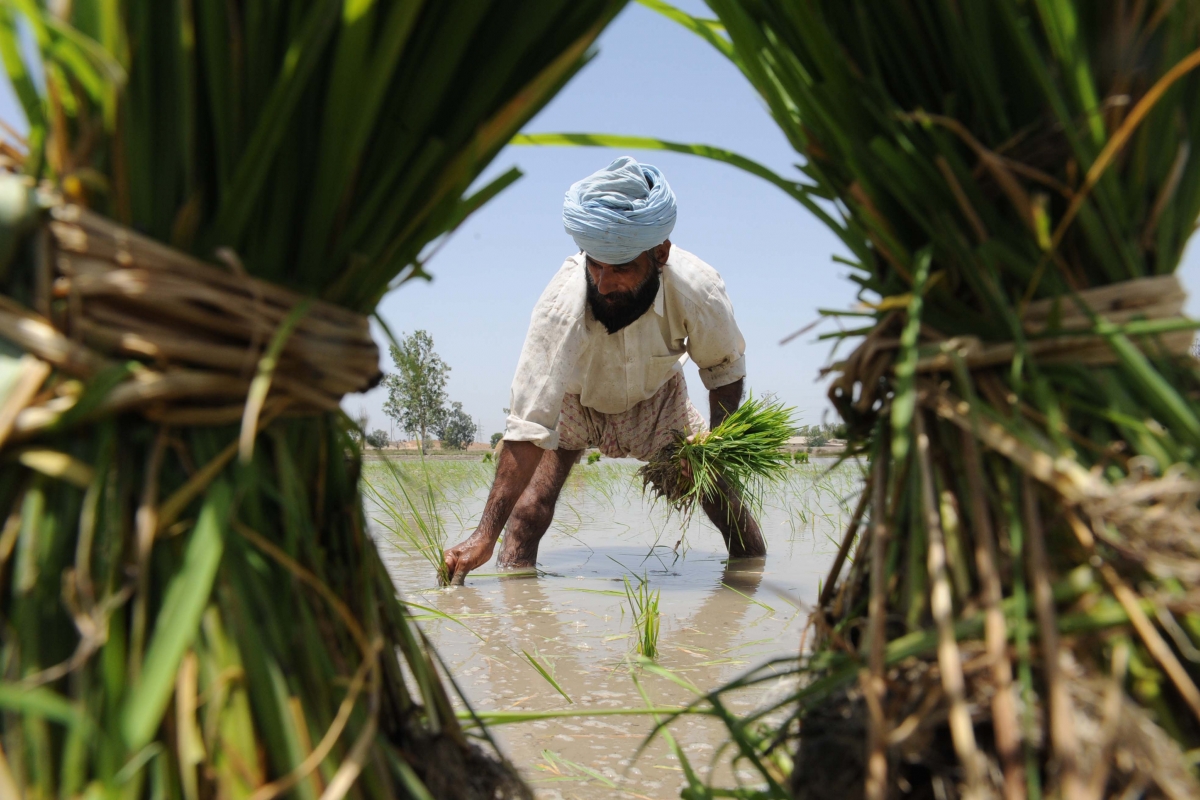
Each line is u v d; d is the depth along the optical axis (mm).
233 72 779
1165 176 894
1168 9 841
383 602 974
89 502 737
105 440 754
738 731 915
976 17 881
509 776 985
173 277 746
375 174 889
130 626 748
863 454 1065
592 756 1715
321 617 848
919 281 855
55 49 709
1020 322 875
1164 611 736
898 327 956
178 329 760
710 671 2355
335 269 875
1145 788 706
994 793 738
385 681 927
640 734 1847
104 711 708
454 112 900
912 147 905
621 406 4488
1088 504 758
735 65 1184
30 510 742
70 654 736
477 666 2424
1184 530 745
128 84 750
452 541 5164
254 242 822
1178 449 818
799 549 4961
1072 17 832
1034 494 801
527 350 4125
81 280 731
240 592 770
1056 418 820
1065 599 764
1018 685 745
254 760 730
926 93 959
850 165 938
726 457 4496
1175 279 865
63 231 738
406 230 914
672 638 2777
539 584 3910
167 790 715
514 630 2902
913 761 773
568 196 3742
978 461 820
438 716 954
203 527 744
